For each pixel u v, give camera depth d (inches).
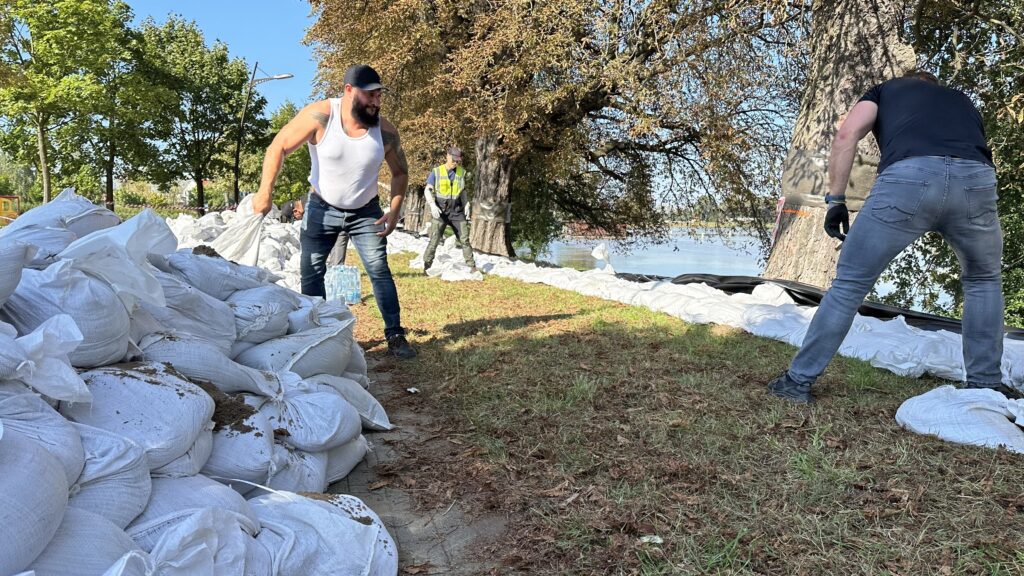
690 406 150.3
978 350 153.9
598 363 191.8
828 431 135.2
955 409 132.9
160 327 101.3
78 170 1553.9
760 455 122.7
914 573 85.4
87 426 71.6
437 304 312.2
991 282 150.8
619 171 868.6
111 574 55.2
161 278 111.0
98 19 1250.0
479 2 610.2
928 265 541.0
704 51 482.0
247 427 93.4
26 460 57.4
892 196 141.1
